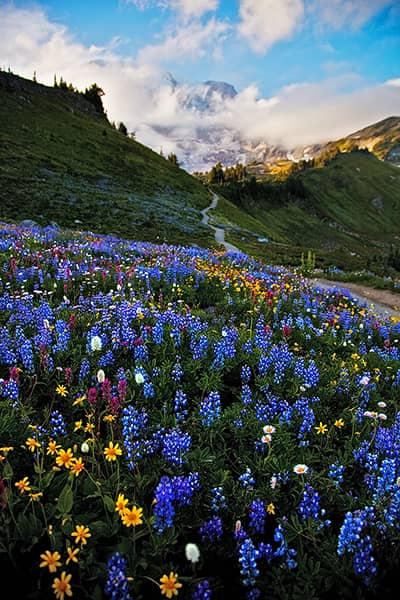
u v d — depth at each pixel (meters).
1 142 81.31
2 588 2.65
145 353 5.83
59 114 123.56
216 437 4.48
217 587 2.84
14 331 6.49
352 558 2.96
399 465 3.87
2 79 122.94
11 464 3.57
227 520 3.43
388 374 6.94
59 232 22.72
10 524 2.99
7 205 49.88
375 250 177.50
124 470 3.72
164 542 2.94
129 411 4.01
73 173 79.56
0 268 10.53
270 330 7.50
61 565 2.58
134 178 96.31
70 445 3.98
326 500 3.67
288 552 2.96
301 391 5.48
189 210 81.50
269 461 3.93
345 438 4.71
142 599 2.73
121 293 9.19
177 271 12.46
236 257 21.92
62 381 5.09
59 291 9.81
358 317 11.52
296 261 44.88
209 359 6.12
